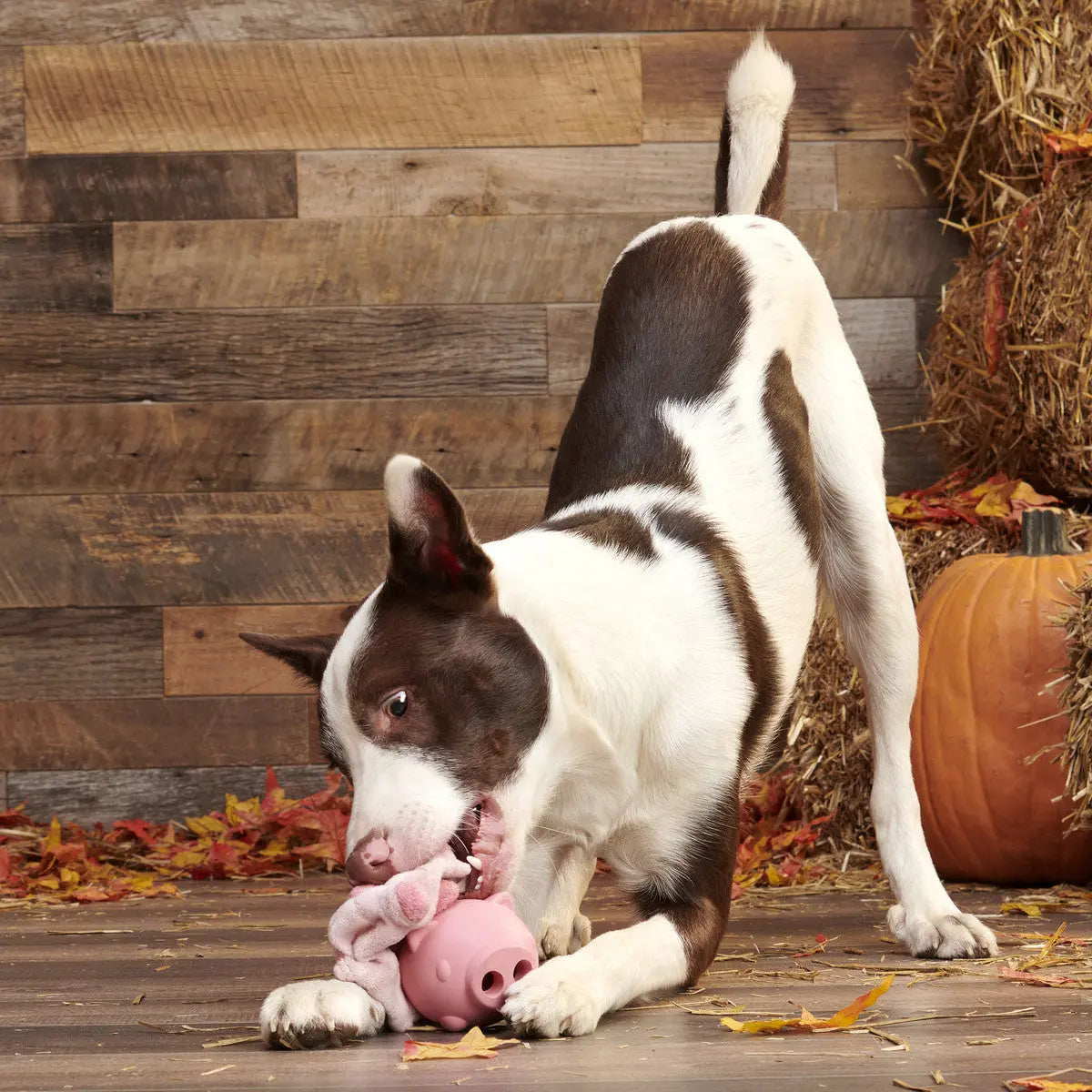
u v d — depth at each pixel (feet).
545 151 19.76
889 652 11.61
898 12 19.69
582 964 7.87
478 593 8.32
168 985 9.81
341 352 19.69
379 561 19.52
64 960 10.98
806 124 19.71
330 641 9.34
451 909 7.89
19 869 16.48
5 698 19.43
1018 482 16.14
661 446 10.41
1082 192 15.46
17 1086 6.81
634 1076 6.71
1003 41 17.20
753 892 14.35
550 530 9.50
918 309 19.71
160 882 16.19
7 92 19.79
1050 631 14.26
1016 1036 7.51
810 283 11.89
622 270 11.89
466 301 19.71
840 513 11.64
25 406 19.66
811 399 11.69
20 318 19.71
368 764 8.02
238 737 19.30
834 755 16.11
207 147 19.79
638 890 9.20
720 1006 8.44
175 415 19.66
